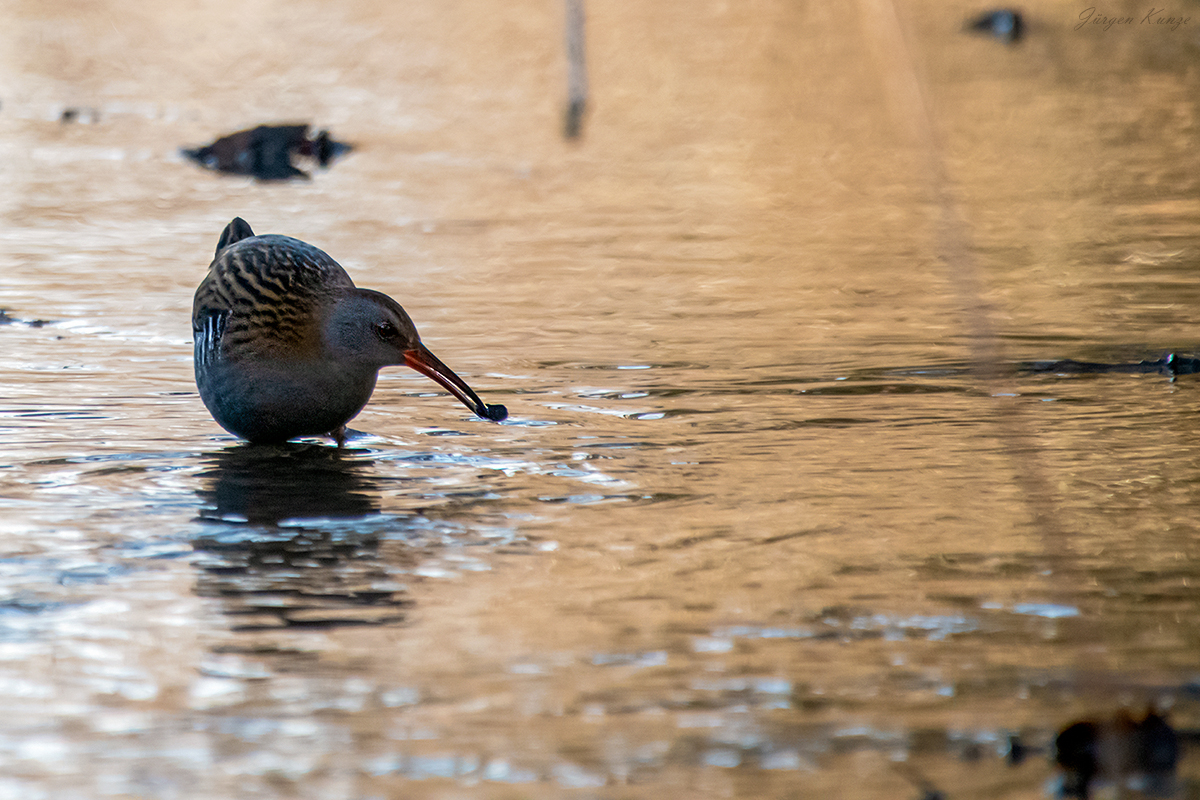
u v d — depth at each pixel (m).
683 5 49.94
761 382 12.88
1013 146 26.69
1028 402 12.15
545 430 11.49
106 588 8.16
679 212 21.73
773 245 19.39
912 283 17.06
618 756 6.31
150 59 38.47
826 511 9.50
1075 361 13.48
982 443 11.02
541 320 15.30
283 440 11.21
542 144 27.72
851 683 7.01
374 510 9.56
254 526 9.21
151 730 6.52
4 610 7.82
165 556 8.67
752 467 10.46
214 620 7.73
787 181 24.05
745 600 8.03
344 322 10.82
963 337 14.41
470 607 7.94
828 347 14.09
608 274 17.62
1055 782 6.12
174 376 13.03
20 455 10.66
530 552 8.79
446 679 7.04
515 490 9.98
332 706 6.76
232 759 6.27
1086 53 38.00
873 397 12.34
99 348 13.95
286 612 7.85
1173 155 25.67
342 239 19.55
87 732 6.50
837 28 44.25
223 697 6.85
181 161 25.69
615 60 38.97
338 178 24.42
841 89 33.75
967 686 6.98
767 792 6.02
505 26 45.47
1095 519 9.29
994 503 9.63
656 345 14.24
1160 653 7.32
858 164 25.42
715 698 6.86
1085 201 21.94
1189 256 18.25
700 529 9.18
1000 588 8.19
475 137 28.41
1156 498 9.69
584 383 12.88
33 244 18.92
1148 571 8.40
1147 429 11.33
